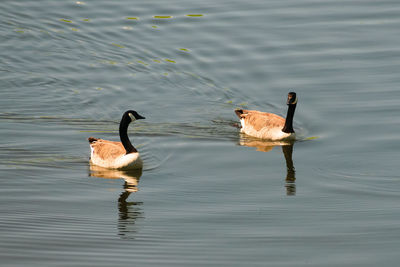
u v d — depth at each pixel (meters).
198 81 24.62
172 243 14.15
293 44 26.34
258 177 18.30
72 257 13.28
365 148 19.89
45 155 19.50
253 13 29.11
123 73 25.55
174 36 27.44
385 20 28.05
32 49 27.22
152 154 19.88
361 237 14.66
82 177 18.17
